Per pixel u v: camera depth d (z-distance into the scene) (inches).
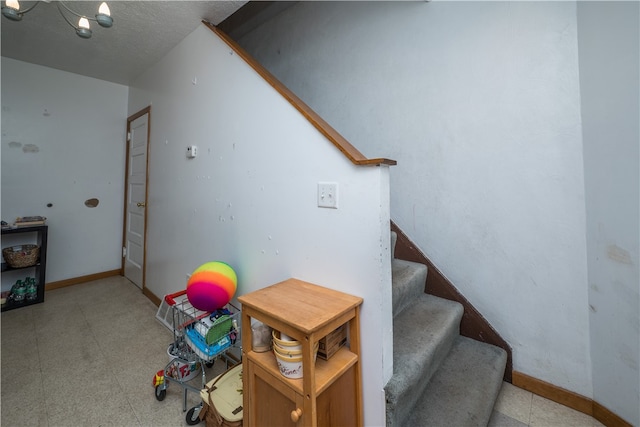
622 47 43.9
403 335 54.6
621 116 44.6
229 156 69.2
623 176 44.7
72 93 122.6
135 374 65.9
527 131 57.9
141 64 110.7
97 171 130.6
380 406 41.8
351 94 88.6
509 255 61.1
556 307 55.7
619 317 46.7
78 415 54.0
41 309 100.0
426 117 72.8
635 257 43.6
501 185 61.6
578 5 51.6
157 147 106.0
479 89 64.0
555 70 54.5
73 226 124.7
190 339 58.8
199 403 56.2
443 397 49.3
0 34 90.7
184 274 88.2
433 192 72.0
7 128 108.2
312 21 100.3
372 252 42.1
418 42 74.0
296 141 52.6
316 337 36.1
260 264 60.8
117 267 137.9
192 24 81.6
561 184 54.4
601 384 50.4
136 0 71.8
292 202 53.6
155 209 106.8
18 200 111.0
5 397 57.8
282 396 39.9
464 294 67.9
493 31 61.8
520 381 60.0
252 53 124.8
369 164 41.4
